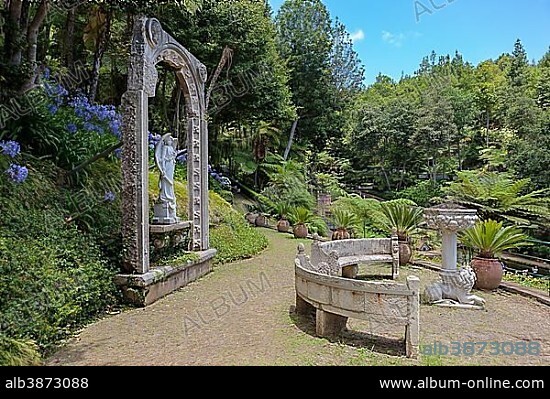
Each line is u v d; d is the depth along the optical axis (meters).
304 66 26.03
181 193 9.39
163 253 6.75
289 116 20.53
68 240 5.41
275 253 10.39
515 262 11.23
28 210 5.52
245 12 15.67
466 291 5.92
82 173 6.90
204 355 3.88
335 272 6.22
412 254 9.83
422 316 5.33
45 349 3.88
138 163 5.69
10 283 3.96
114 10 9.17
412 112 25.61
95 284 5.04
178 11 12.98
